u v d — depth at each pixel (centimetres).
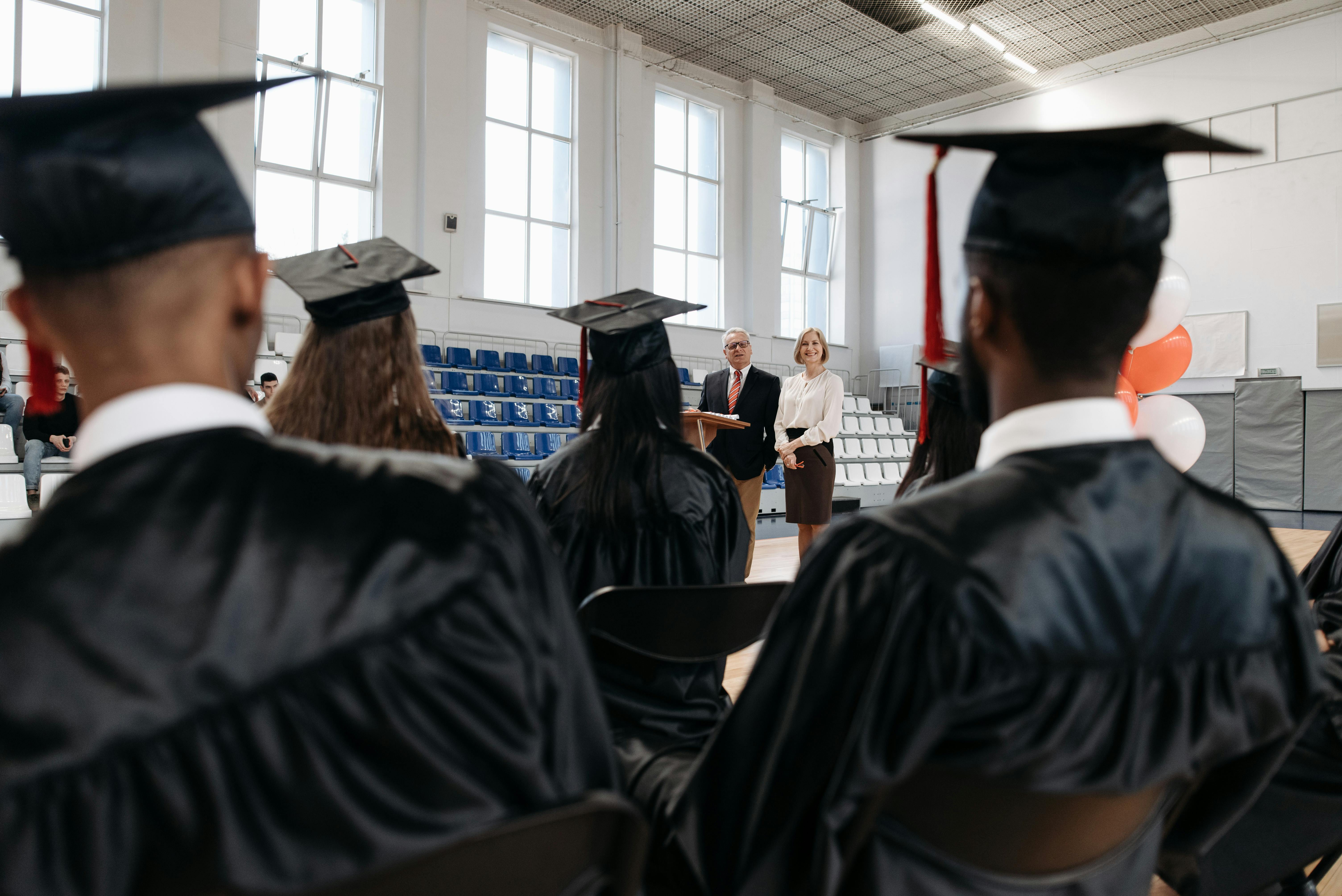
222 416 53
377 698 48
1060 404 68
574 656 62
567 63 1098
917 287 1373
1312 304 1051
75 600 45
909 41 1136
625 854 63
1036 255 66
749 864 67
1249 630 68
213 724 45
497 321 1024
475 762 51
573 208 1093
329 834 47
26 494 645
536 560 59
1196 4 1050
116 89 48
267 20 879
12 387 727
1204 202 1127
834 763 62
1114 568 63
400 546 51
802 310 1409
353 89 931
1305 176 1050
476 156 1003
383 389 133
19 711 42
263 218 891
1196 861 95
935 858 68
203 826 45
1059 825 67
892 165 1404
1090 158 65
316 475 53
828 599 66
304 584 48
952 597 59
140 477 49
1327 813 128
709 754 73
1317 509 1053
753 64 1212
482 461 64
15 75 743
